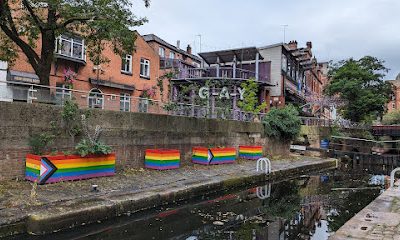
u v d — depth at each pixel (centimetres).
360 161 2766
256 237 835
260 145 2219
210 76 2912
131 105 1377
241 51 2858
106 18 1246
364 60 4197
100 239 770
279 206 1195
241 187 1416
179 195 1075
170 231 854
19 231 702
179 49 3888
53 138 1091
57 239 732
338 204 1264
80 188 994
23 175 1019
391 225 731
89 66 2150
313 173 2106
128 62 2461
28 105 1034
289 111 2425
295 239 830
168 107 1546
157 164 1385
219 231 874
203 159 1631
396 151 3262
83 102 1205
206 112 1800
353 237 648
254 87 2617
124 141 1327
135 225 896
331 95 4234
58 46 1816
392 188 1228
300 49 3803
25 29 1366
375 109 4072
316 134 3066
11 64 1520
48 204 810
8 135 984
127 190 1021
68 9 1211
